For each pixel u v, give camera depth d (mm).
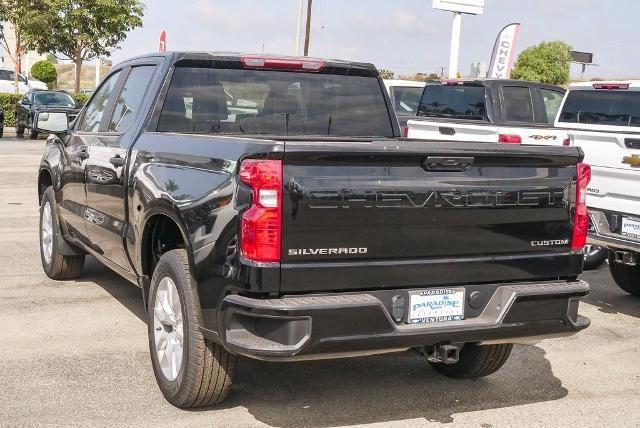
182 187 4531
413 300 4230
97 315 6531
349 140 4398
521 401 5070
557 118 8570
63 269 7488
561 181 4598
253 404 4809
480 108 12250
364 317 3998
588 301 7887
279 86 5703
